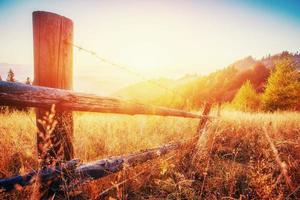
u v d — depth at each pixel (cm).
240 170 296
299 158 310
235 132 479
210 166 311
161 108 249
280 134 457
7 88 105
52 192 152
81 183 161
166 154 292
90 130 328
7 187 128
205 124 394
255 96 2450
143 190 237
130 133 347
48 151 157
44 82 152
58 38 154
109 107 168
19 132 288
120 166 197
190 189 233
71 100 138
